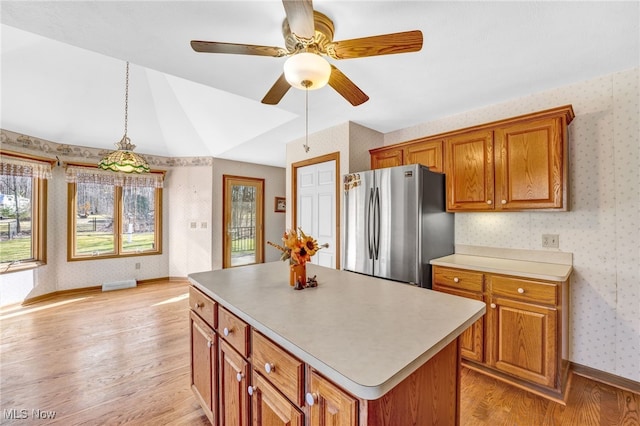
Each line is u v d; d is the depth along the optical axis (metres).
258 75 2.17
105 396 1.92
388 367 0.76
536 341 1.92
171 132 4.48
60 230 4.17
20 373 2.18
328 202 3.53
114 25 1.58
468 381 2.11
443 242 2.72
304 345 0.89
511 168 2.28
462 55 1.88
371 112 2.93
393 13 1.48
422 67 2.03
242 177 5.73
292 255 1.55
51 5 1.41
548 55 1.87
